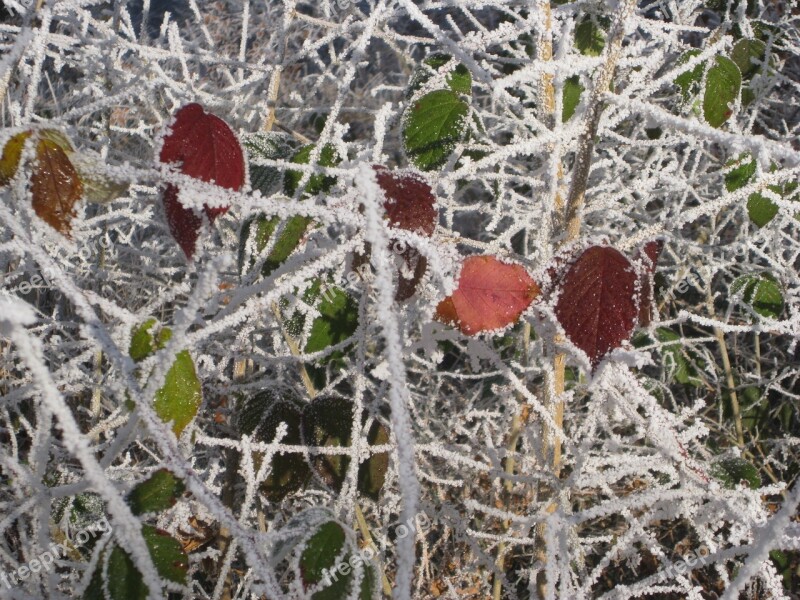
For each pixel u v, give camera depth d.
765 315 1.08
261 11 2.22
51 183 0.58
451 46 0.69
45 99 1.46
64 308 1.02
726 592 0.54
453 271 0.61
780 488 0.67
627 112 0.78
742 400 1.38
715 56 0.84
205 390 0.89
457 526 0.78
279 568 0.80
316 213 0.59
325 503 0.88
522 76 0.64
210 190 0.58
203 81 1.51
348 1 1.07
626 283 0.59
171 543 0.58
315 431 0.76
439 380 1.23
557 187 0.75
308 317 0.81
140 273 1.19
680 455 0.63
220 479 0.99
